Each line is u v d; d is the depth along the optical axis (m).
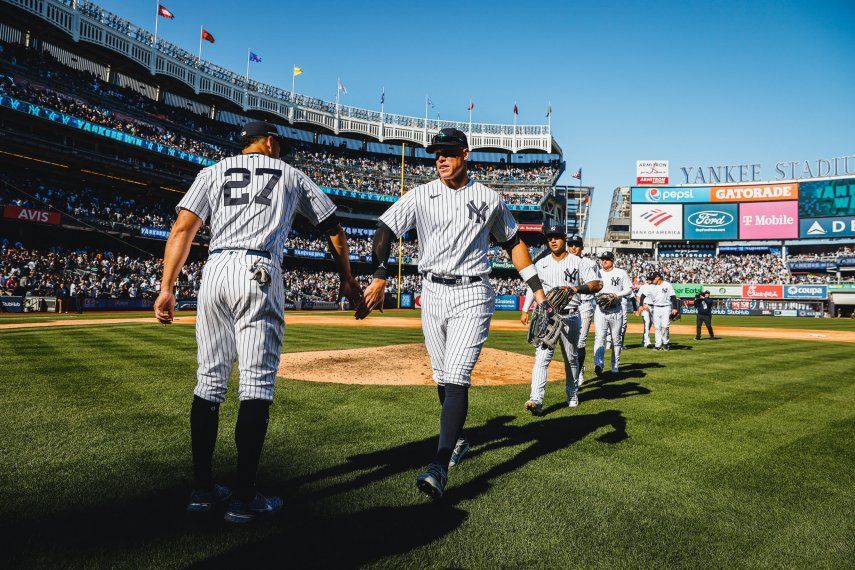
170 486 2.47
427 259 2.73
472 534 2.04
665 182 47.59
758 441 3.48
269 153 2.58
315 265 42.16
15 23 27.61
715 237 45.31
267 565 1.76
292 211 2.49
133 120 32.25
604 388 5.65
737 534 2.09
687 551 1.94
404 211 2.75
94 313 22.27
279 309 2.31
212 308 2.25
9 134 24.11
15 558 1.77
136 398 4.47
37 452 2.96
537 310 2.94
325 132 47.16
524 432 3.69
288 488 2.49
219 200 2.33
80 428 3.50
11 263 23.36
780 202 43.69
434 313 2.68
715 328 20.73
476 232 2.65
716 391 5.46
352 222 47.09
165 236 30.92
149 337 10.05
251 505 2.13
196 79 36.66
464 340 2.59
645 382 6.07
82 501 2.28
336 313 31.27
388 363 7.23
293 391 5.07
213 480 2.36
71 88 28.81
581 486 2.59
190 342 9.14
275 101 42.72
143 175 29.97
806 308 39.31
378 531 2.04
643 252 55.75
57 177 29.27
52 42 29.73
